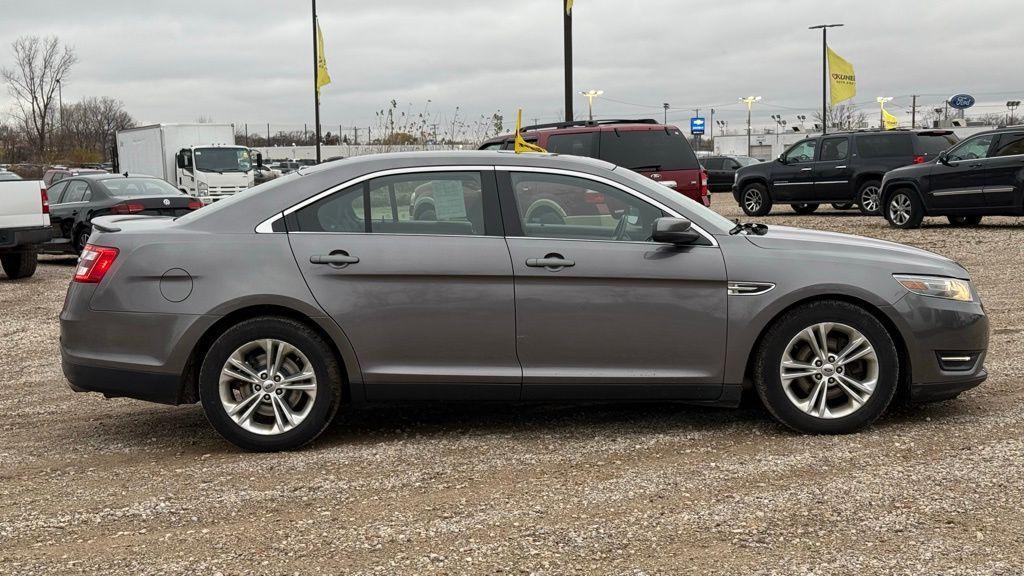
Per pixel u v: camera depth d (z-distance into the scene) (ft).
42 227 48.91
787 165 76.23
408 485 15.72
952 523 13.55
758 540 13.10
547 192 18.19
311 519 14.29
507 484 15.66
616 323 17.69
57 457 17.97
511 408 20.74
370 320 17.62
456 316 17.66
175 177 100.27
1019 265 42.50
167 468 17.06
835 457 16.63
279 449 17.83
